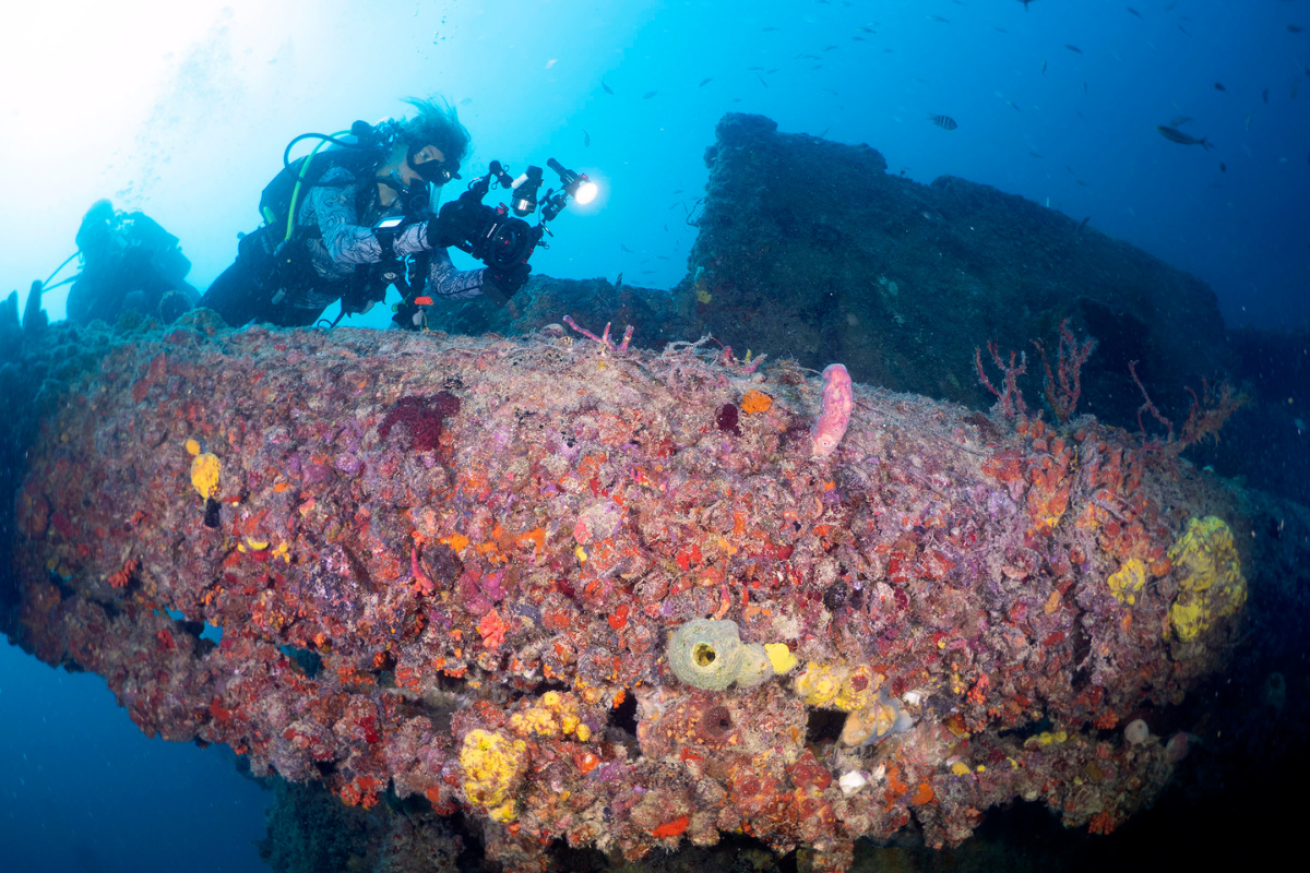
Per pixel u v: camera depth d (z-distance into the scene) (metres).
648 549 1.83
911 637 1.95
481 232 2.92
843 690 1.94
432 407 1.95
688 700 1.86
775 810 1.93
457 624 1.93
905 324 4.79
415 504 1.89
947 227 5.48
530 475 1.86
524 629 1.87
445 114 3.52
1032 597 2.06
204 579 2.19
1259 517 2.78
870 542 1.89
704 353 2.48
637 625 1.83
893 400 2.56
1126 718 2.35
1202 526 2.29
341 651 2.03
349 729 2.08
